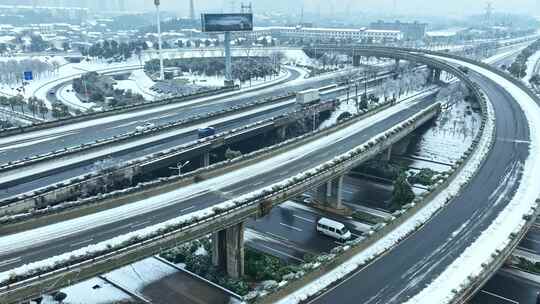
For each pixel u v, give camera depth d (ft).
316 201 342.64
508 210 250.57
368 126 417.49
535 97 506.07
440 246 214.48
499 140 368.89
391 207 330.54
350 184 383.45
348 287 183.93
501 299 224.12
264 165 302.66
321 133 377.50
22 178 305.53
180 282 239.91
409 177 380.58
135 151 371.35
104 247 182.60
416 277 190.19
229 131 411.75
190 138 409.69
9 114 583.99
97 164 328.70
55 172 323.37
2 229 201.26
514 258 257.14
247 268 251.19
